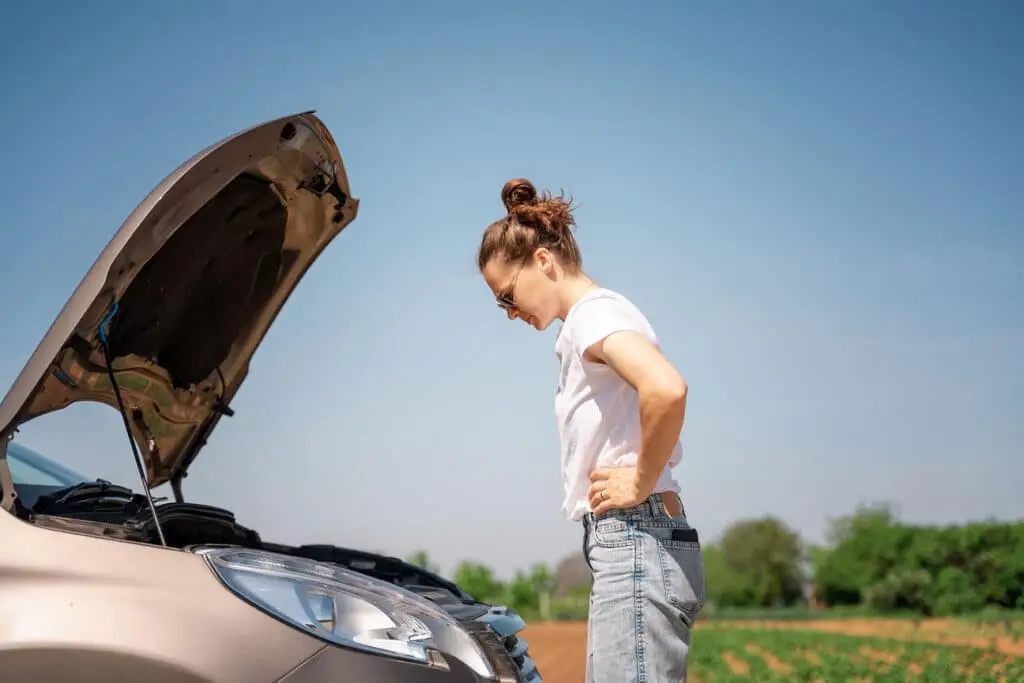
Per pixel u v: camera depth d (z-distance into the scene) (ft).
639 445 8.59
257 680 8.27
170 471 13.20
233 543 11.54
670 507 8.68
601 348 8.32
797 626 94.84
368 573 12.46
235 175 10.37
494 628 10.14
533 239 9.05
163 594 8.55
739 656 49.49
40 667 8.13
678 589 8.34
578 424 8.70
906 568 139.03
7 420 9.23
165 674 8.13
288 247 12.25
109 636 8.20
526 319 9.36
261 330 12.98
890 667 36.45
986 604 117.19
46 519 9.25
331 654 8.50
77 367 9.73
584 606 156.46
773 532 205.87
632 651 8.28
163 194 9.59
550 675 35.83
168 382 12.26
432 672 8.69
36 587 8.47
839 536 170.81
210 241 11.18
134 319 11.07
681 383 7.79
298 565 9.55
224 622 8.46
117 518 10.84
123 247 9.35
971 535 123.85
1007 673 31.42
